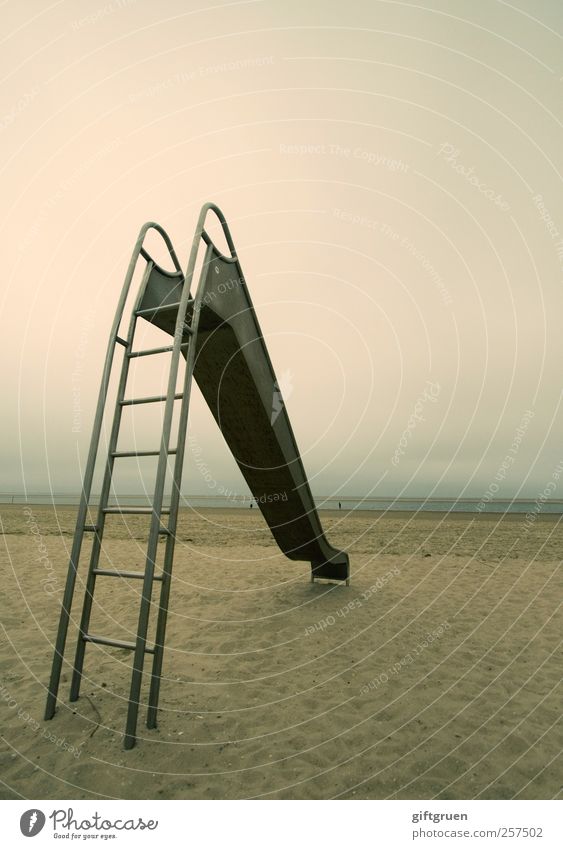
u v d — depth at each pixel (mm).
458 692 2990
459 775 2145
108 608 4781
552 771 2182
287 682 3123
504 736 2469
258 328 3990
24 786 2008
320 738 2436
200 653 3619
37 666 3258
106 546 9266
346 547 9586
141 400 2703
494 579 6266
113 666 3287
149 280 3145
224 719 2605
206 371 3875
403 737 2453
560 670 3344
